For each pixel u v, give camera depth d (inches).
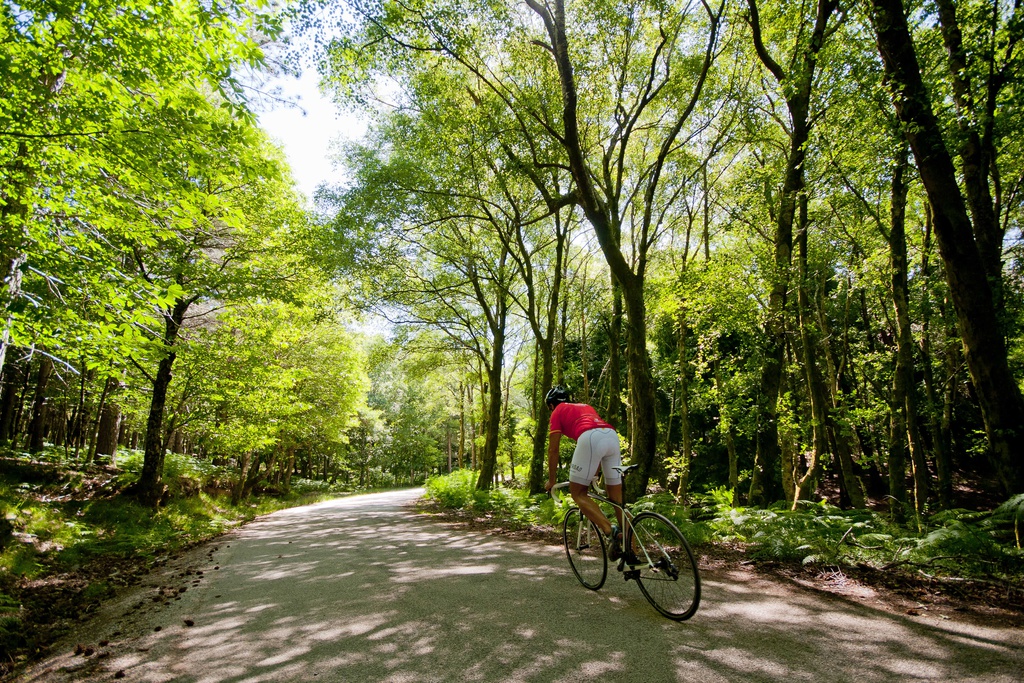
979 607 152.6
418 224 619.2
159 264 459.2
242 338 600.7
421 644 136.2
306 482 1552.7
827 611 151.3
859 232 527.8
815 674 108.9
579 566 195.6
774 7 435.2
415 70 490.9
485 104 505.7
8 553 293.6
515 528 383.2
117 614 197.0
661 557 151.6
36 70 229.0
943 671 108.6
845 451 582.9
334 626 156.3
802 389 822.5
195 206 296.5
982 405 250.7
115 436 728.3
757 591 175.3
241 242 527.2
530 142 474.6
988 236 295.9
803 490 475.8
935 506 461.1
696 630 136.6
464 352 938.7
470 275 738.2
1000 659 113.8
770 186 500.7
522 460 1224.8
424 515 543.8
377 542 339.9
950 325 485.7
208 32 226.2
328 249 557.0
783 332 465.1
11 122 224.4
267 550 337.4
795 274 449.4
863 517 282.0
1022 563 182.4
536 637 136.2
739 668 112.7
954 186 247.6
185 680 124.6
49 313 268.5
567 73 390.9
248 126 253.1
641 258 440.5
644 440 392.2
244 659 135.0
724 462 1049.5
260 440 647.1
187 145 254.1
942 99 295.0
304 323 665.6
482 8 416.5
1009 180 426.3
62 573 289.3
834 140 381.4
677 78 504.7
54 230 274.8
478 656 126.0
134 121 245.3
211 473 794.2
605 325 658.2
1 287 249.3
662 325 880.9
